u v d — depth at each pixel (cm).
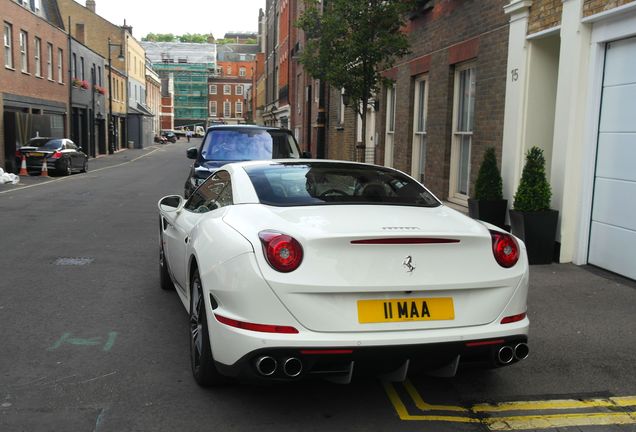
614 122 688
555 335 511
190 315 438
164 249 628
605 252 707
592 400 394
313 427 353
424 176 1247
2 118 2623
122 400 385
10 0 2706
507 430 352
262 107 6222
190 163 3788
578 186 738
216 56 13338
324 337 330
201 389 404
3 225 1120
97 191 1839
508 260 372
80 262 801
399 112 1388
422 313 347
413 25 1290
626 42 666
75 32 5775
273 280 334
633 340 500
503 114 912
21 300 614
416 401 391
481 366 366
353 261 339
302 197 419
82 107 4056
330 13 1080
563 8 749
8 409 369
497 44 931
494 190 870
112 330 523
